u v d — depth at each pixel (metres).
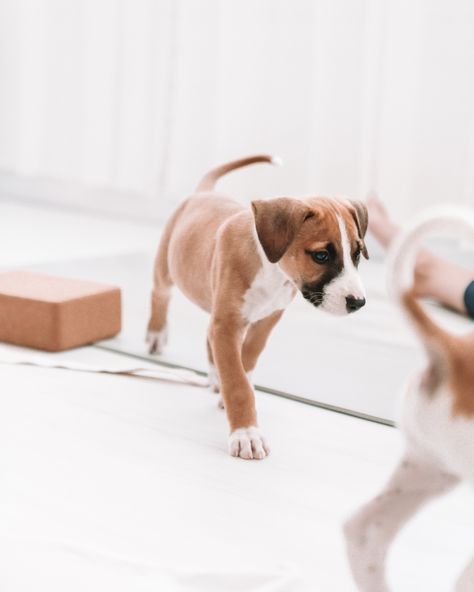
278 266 1.58
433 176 3.21
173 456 1.56
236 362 1.65
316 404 1.84
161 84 3.91
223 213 1.80
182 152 3.88
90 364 2.04
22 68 4.41
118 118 4.06
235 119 3.63
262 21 3.51
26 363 2.02
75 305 2.14
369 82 3.28
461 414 0.86
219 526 1.31
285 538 1.28
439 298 2.46
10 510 1.32
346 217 1.55
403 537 1.30
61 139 4.36
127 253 3.32
